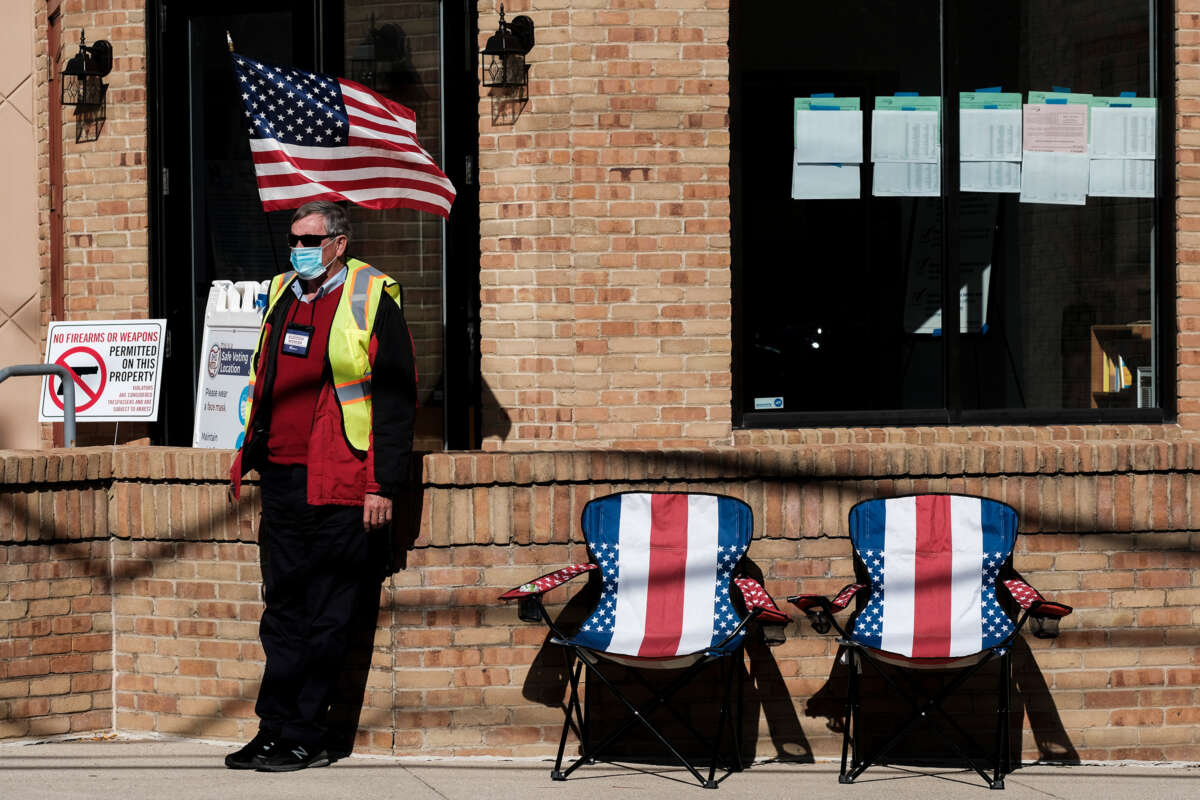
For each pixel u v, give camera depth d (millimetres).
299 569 8383
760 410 10961
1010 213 11242
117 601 9266
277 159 9820
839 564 9008
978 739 9008
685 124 10656
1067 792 8289
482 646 8773
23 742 8984
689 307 10695
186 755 8758
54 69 12898
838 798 8039
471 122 11273
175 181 11969
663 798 7949
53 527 9055
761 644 8953
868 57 11062
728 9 10719
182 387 12031
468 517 8742
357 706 8789
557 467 8797
